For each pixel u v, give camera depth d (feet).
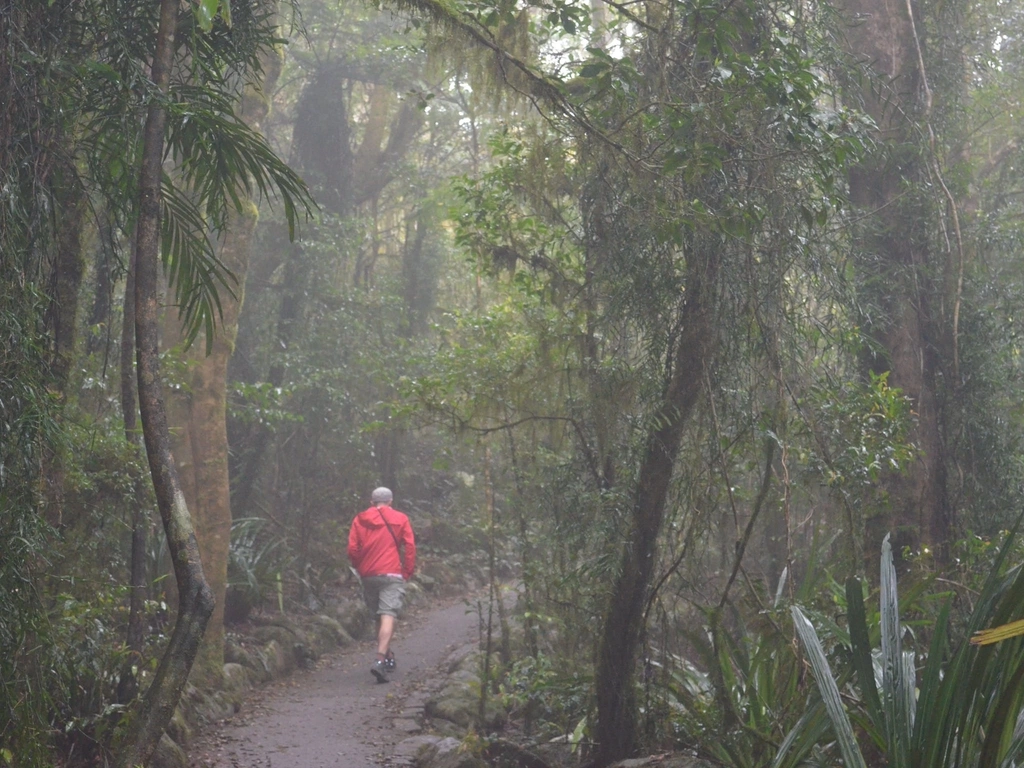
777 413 19.44
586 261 22.00
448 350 32.50
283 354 43.83
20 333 10.94
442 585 49.34
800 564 26.07
